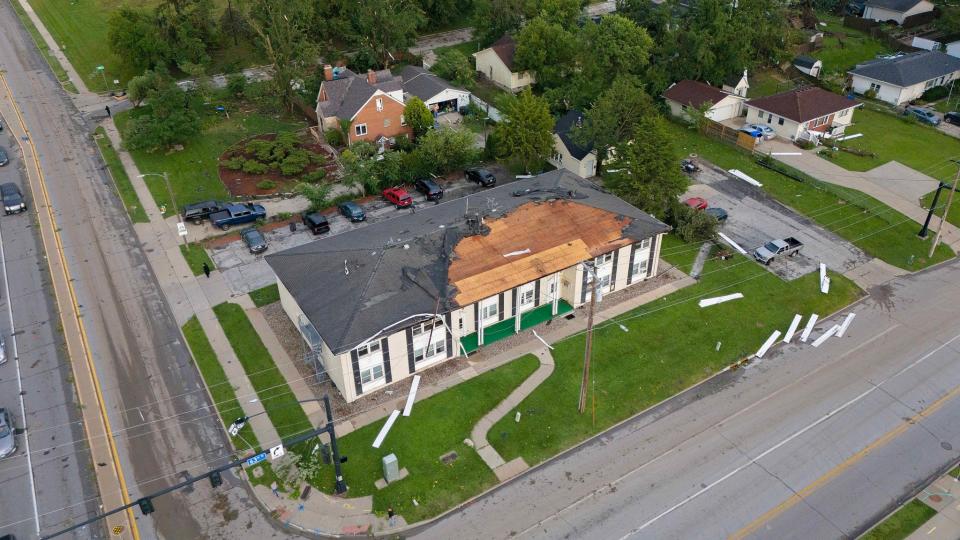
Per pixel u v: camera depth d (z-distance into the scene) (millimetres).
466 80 86250
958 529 34750
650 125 56031
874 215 61844
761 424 40938
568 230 49094
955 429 40594
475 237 47375
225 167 68062
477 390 42719
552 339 46938
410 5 94312
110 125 75438
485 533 34438
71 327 47656
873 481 37344
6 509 35188
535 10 92250
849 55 98312
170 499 35844
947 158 72375
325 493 36250
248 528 34438
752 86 89875
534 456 38656
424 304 42406
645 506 35844
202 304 49969
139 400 41938
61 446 38812
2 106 79125
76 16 105750
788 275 53938
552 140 64125
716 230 57562
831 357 46156
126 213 60656
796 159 72125
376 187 63562
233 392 42531
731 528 34719
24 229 58250
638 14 93625
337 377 41500
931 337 47938
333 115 72500
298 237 57781
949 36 100250
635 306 50125
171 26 86625
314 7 94500
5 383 43000
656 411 41938
